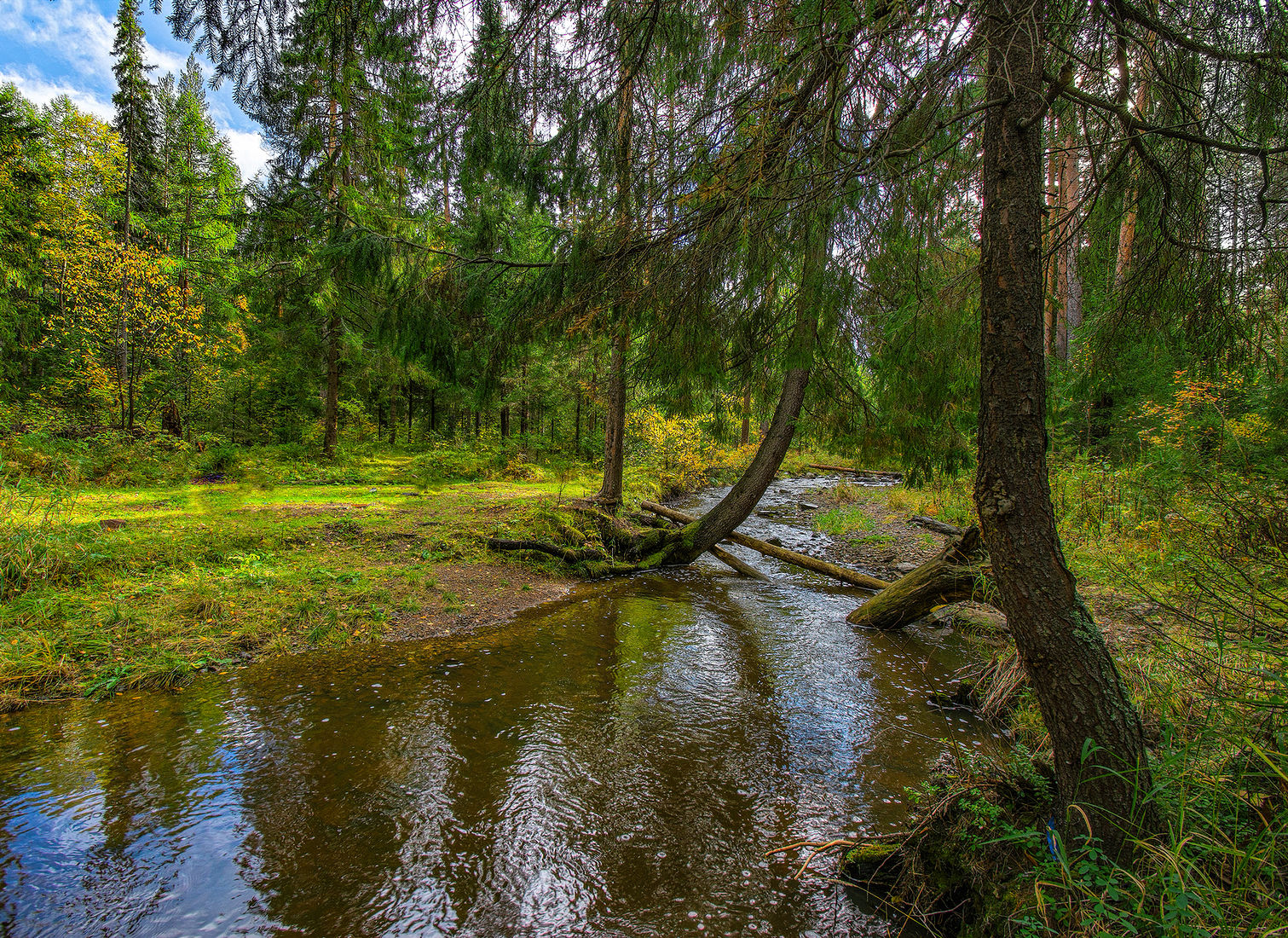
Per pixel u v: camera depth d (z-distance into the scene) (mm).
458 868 2553
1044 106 1901
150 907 2264
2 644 4266
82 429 12922
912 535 10875
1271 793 1889
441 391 21219
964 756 3363
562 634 5730
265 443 19328
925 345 4965
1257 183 2680
